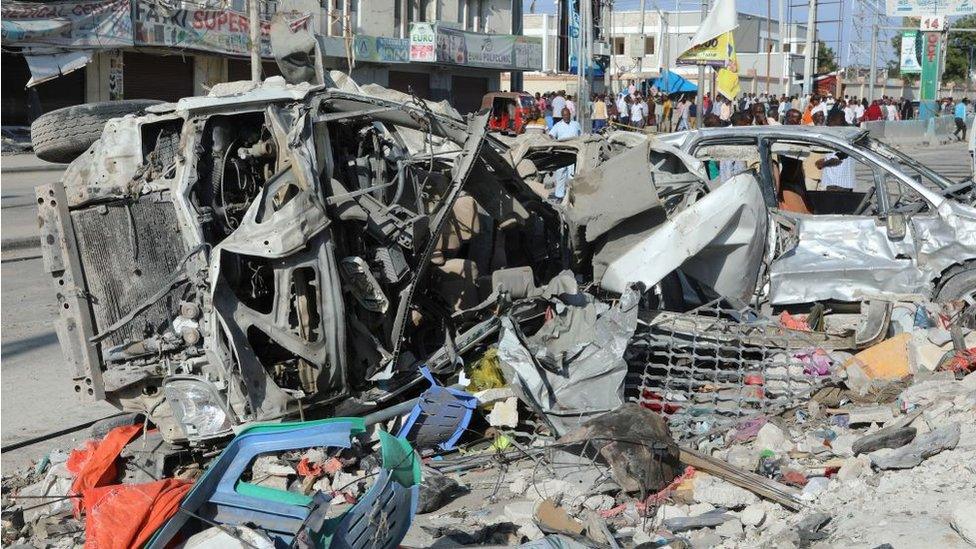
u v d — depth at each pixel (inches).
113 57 1123.3
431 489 215.2
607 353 249.9
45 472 238.5
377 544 154.6
